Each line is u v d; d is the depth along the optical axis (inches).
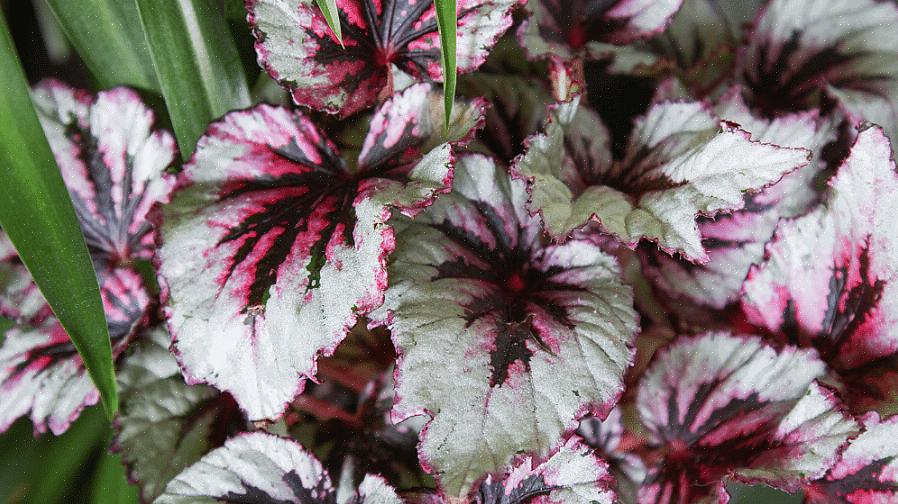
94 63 27.9
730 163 25.5
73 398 27.1
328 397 26.9
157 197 27.4
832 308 27.3
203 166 25.7
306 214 25.6
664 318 27.8
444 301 25.4
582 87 28.1
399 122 26.4
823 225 27.0
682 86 28.9
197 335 24.7
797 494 26.2
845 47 29.3
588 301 26.2
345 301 24.2
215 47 27.1
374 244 24.3
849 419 25.3
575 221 25.5
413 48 27.8
